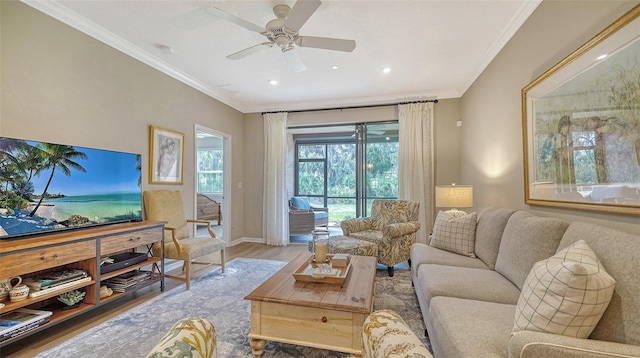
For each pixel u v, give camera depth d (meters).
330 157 7.40
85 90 2.59
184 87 3.88
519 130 2.49
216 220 7.69
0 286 1.81
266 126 5.27
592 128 1.58
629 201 1.35
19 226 1.96
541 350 0.90
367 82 4.06
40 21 2.25
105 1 2.24
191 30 2.68
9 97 2.07
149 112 3.30
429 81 4.03
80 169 2.38
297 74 3.78
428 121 4.48
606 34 1.47
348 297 1.70
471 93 3.88
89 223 2.44
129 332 2.08
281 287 1.87
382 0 2.22
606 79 1.48
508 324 1.28
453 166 4.47
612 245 1.16
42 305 2.22
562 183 1.85
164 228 2.95
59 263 1.98
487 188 3.29
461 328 1.26
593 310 0.96
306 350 1.89
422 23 2.54
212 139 7.90
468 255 2.49
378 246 3.43
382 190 4.95
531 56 2.27
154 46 3.00
